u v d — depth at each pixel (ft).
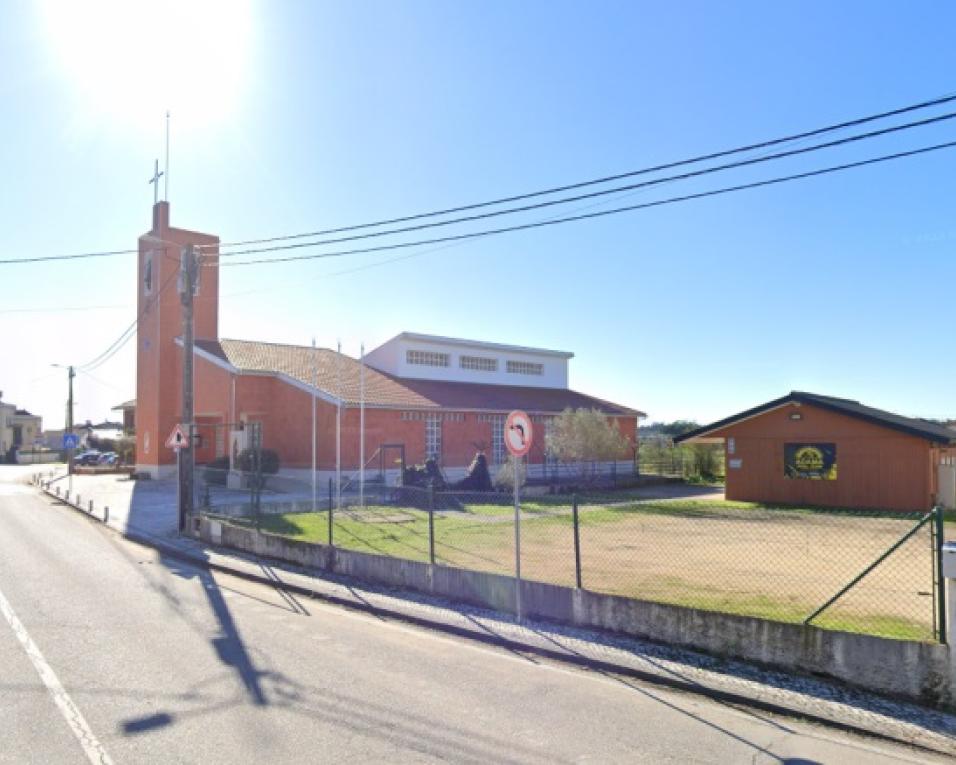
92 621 28.53
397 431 99.71
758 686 21.48
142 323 121.49
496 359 135.33
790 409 79.15
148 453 117.50
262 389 103.45
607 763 16.28
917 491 70.85
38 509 77.71
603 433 101.30
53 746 16.58
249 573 40.42
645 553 44.29
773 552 44.65
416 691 21.01
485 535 52.13
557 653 25.11
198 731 17.56
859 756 17.02
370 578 37.68
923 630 25.80
